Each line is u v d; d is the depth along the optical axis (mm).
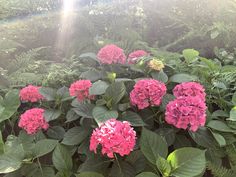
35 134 2201
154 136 1914
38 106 2568
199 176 1845
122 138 1739
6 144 2158
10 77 2969
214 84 2422
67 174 1947
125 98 2277
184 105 1956
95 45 3549
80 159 2117
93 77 2643
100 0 4121
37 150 2012
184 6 3934
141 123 2074
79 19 3809
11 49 3334
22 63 3281
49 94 2426
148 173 1766
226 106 2406
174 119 1964
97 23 3852
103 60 2637
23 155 1983
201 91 2188
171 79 2469
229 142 2121
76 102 2299
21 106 2646
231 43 3588
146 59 2592
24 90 2463
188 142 2137
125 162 1935
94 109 2070
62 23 3830
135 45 3459
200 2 3879
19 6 4062
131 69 2688
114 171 1907
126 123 1842
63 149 1991
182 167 1760
